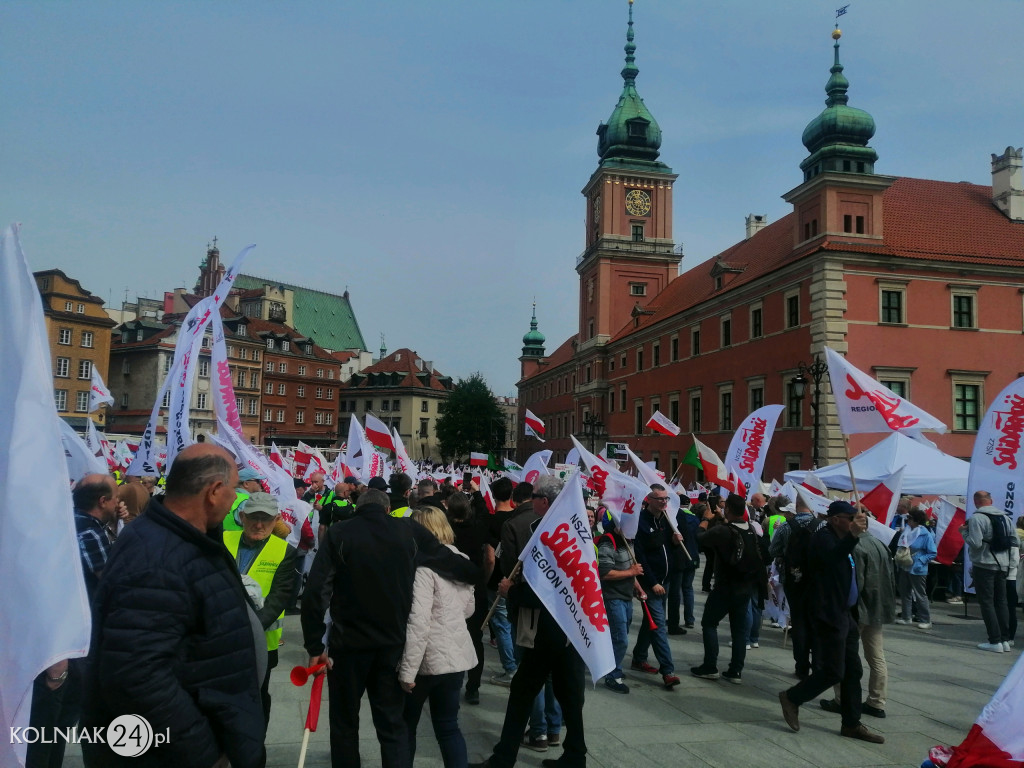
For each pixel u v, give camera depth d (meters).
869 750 6.70
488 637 11.65
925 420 9.39
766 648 11.09
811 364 37.22
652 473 11.83
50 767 4.79
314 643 4.94
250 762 3.29
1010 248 39.28
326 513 11.48
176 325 76.31
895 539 13.43
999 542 11.05
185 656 3.22
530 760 6.34
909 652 10.91
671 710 7.75
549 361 99.75
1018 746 4.37
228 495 3.47
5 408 2.99
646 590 8.95
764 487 20.78
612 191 72.06
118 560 3.13
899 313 37.16
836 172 37.09
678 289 65.19
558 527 5.98
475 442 100.69
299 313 134.12
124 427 75.19
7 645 2.84
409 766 5.16
